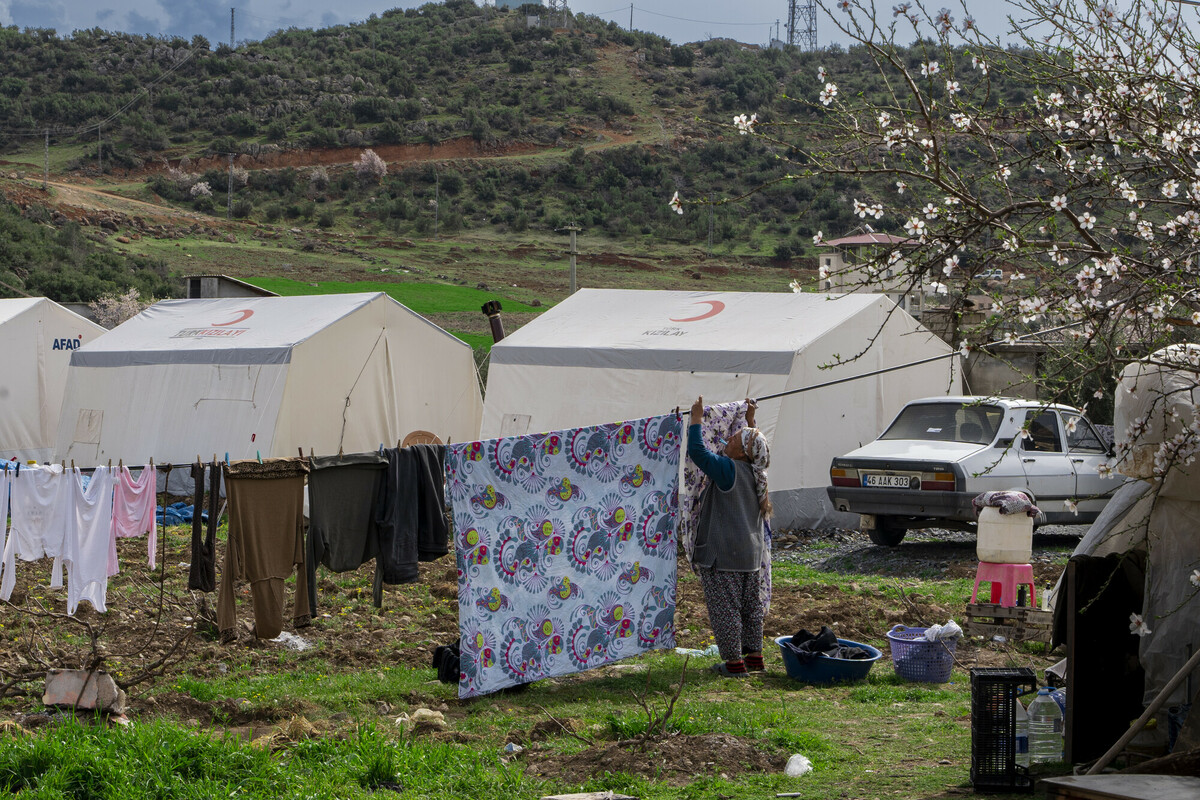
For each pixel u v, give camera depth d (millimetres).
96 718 6277
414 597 10836
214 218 107312
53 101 140125
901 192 4664
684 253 96312
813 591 10898
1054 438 13391
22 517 7246
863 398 16344
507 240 105688
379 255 95562
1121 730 5477
